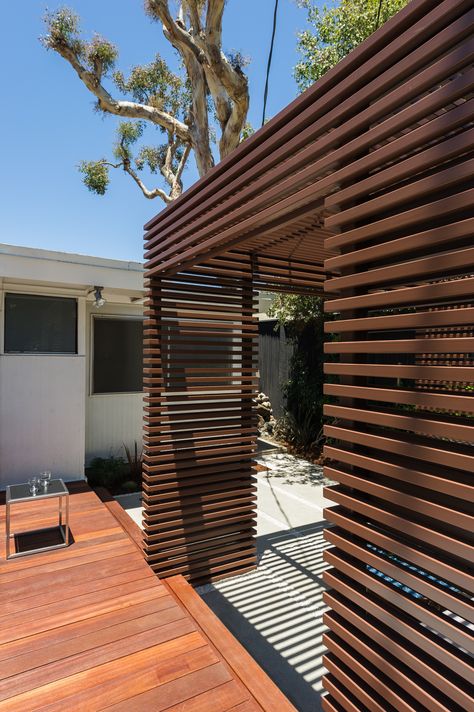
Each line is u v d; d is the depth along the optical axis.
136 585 2.91
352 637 1.47
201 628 2.71
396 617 1.32
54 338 5.53
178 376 3.70
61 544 3.54
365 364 1.45
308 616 3.24
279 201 2.03
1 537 3.75
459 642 1.13
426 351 1.24
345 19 7.04
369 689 1.44
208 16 6.16
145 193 11.88
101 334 7.00
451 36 1.13
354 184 1.46
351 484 1.51
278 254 3.86
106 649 2.27
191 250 2.80
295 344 8.92
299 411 8.73
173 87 10.98
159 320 3.64
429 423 1.23
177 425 3.67
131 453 7.22
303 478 6.92
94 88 8.14
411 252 1.36
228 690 2.02
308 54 7.69
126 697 1.96
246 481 4.01
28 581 2.96
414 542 1.35
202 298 3.82
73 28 7.91
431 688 1.24
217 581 3.74
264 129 1.98
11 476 5.27
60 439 5.53
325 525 4.99
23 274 4.75
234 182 2.26
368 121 1.42
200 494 3.76
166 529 3.58
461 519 1.12
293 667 2.73
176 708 1.91
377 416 1.40
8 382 5.24
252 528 4.02
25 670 2.11
